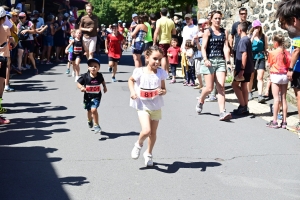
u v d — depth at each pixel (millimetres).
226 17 14023
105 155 6715
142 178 5836
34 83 13320
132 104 6156
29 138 7523
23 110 9617
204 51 9062
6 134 7766
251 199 5242
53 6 26359
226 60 9484
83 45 14273
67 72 15789
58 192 5312
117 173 5996
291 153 6957
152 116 6121
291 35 6777
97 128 7684
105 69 17562
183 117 9203
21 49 14891
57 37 19812
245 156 6785
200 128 8359
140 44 13719
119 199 5168
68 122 8594
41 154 6699
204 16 15148
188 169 6191
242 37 9312
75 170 6070
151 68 6070
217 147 7203
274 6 11680
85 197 5199
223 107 9023
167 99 11109
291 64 7832
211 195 5332
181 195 5316
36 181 5641
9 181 5617
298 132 8023
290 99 10680
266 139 7719
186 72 13391
